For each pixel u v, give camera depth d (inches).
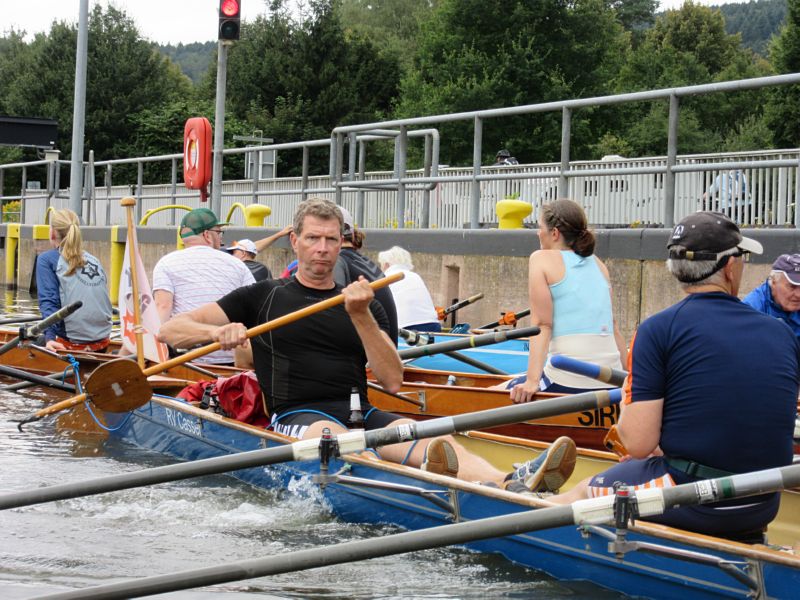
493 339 291.4
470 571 197.8
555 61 1790.1
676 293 424.8
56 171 1040.8
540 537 194.4
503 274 515.2
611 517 151.1
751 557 162.1
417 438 195.8
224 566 146.3
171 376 372.5
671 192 433.4
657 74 2326.5
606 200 479.5
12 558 205.3
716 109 2140.7
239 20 639.1
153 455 304.2
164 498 255.3
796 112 1482.5
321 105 1984.5
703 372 165.5
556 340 283.4
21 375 354.9
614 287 450.0
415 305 406.6
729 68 2342.5
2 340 446.3
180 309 340.5
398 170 598.2
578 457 241.3
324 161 1964.8
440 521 212.1
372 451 237.8
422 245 565.3
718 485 149.0
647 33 2871.6
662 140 1825.8
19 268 1077.1
